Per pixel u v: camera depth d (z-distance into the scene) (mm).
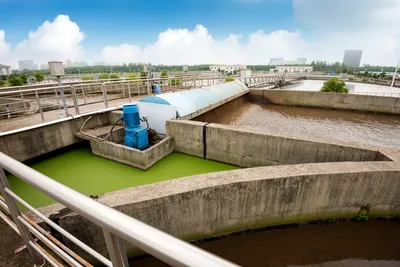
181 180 3203
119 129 6520
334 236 3510
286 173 3293
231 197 3205
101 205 716
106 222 660
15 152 4926
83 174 4926
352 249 3338
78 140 6219
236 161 5281
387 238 3447
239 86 12969
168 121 5812
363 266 3096
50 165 5309
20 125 5449
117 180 4695
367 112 10883
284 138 4633
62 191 801
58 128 5723
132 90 12203
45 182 863
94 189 4398
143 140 5645
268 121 9688
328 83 26875
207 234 3354
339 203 3469
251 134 4918
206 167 5250
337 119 9914
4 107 8289
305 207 3457
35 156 5309
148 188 3039
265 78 23156
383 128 8484
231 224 3396
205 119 8727
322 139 4512
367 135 7727
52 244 1246
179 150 5953
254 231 3527
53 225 1129
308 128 8555
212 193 3102
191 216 3145
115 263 794
